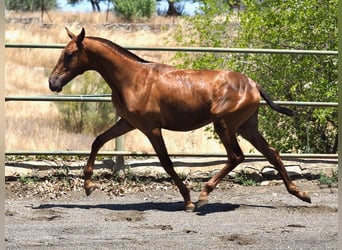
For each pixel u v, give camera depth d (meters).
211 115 7.59
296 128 10.15
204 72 7.67
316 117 9.80
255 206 7.98
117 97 7.66
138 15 40.12
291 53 9.05
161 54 25.50
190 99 7.54
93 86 16.84
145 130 7.60
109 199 8.38
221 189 8.94
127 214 7.51
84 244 6.25
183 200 8.34
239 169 9.29
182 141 11.73
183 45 10.97
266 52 9.04
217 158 9.40
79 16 40.34
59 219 7.29
